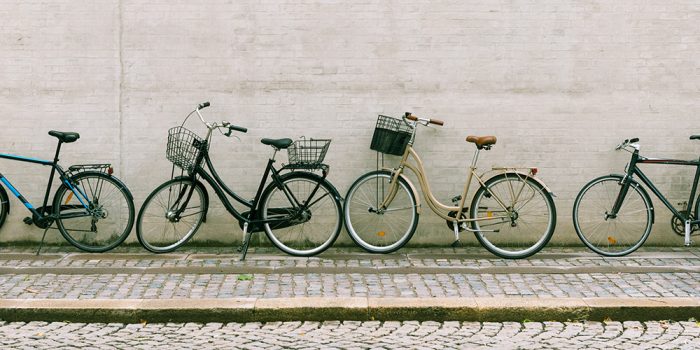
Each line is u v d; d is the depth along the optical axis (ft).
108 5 28.07
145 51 28.17
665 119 28.27
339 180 28.55
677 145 28.32
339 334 20.04
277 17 28.07
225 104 28.30
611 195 27.99
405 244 28.17
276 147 26.89
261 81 28.25
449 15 28.07
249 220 27.35
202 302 21.40
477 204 27.61
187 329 20.52
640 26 28.07
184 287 23.44
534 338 19.66
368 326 20.76
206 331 20.33
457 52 28.12
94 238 28.58
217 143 28.40
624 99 28.22
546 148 28.35
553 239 28.76
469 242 28.81
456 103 28.25
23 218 28.50
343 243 28.76
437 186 28.48
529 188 27.45
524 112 28.27
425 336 19.88
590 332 20.18
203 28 28.12
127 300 21.61
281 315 21.12
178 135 27.25
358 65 28.17
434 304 21.21
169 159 27.32
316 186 27.45
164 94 28.27
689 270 25.27
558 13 28.07
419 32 28.09
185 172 28.53
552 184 28.48
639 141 28.32
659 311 21.13
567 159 28.37
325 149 27.17
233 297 22.33
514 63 28.14
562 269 25.41
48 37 28.09
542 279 24.36
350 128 28.35
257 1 28.04
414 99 28.25
